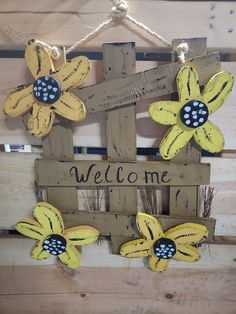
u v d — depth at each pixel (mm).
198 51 431
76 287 599
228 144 492
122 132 469
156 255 514
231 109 475
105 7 442
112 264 575
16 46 466
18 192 536
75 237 513
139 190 515
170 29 444
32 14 450
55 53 435
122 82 438
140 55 478
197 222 506
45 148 487
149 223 490
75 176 489
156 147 497
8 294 608
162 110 430
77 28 452
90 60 460
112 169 481
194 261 519
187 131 444
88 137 497
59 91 431
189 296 591
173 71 430
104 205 525
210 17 438
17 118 496
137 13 441
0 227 557
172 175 480
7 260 584
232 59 470
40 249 534
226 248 553
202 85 437
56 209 501
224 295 584
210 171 488
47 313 619
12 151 531
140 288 591
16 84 481
